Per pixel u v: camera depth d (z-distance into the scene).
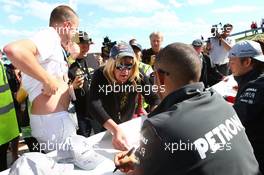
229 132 1.34
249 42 2.48
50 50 1.85
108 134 2.23
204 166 1.24
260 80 2.12
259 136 2.05
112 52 2.29
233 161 1.29
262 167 2.01
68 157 1.69
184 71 1.37
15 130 2.98
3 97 2.85
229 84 3.84
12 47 1.65
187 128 1.26
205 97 1.38
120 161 1.62
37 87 1.87
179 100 1.37
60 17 1.94
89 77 3.21
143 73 2.48
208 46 6.06
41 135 1.93
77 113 3.20
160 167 1.26
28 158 1.39
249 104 2.07
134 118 2.65
